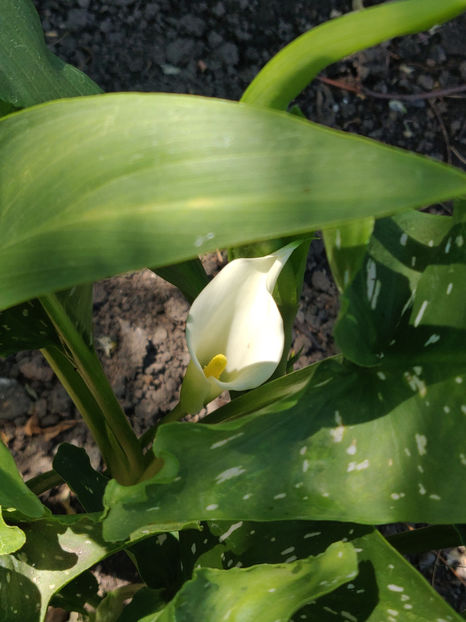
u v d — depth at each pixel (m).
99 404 0.45
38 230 0.26
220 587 0.33
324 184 0.25
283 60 0.35
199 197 0.25
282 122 0.26
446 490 0.31
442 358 0.34
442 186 0.24
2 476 0.28
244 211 0.25
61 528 0.38
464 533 0.37
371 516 0.31
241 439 0.31
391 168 0.25
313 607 0.35
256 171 0.25
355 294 0.34
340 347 0.30
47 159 0.27
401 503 0.31
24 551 0.37
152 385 0.65
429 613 0.34
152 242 0.25
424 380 0.33
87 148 0.27
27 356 0.63
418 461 0.32
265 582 0.33
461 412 0.33
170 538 0.43
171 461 0.30
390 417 0.33
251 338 0.39
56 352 0.47
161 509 0.30
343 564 0.33
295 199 0.25
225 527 0.39
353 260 0.30
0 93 0.38
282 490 0.31
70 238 0.26
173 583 0.41
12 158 0.28
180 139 0.26
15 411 0.61
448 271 0.35
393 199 0.24
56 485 0.54
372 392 0.33
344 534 0.37
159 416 0.65
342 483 0.32
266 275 0.38
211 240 0.25
